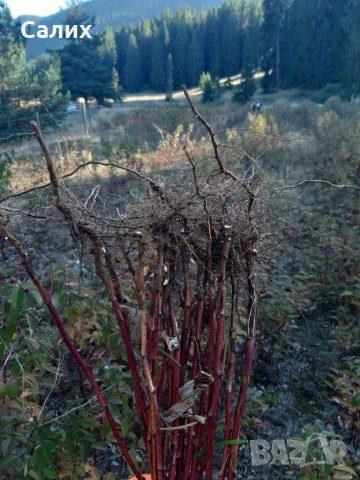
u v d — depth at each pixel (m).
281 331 3.52
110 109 20.72
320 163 7.60
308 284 4.03
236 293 1.51
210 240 1.42
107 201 1.67
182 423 1.49
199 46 40.88
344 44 25.23
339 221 4.82
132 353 1.44
